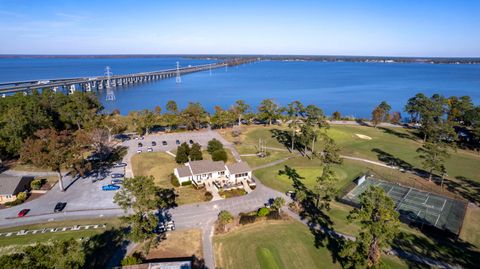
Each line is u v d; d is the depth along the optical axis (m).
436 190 78.69
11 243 53.84
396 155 105.75
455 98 157.25
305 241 56.25
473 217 65.50
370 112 197.62
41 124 102.50
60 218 63.25
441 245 55.69
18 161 92.81
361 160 100.50
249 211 67.00
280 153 106.00
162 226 60.00
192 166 83.12
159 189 76.62
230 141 117.69
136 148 108.06
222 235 58.12
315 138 112.12
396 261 50.97
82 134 90.50
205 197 72.12
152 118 129.12
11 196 69.38
